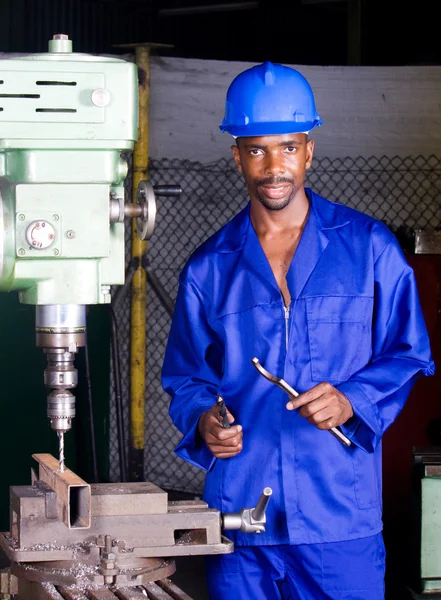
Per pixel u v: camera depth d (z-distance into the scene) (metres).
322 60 8.38
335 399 2.38
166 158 5.41
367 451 2.51
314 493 2.54
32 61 1.94
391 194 5.53
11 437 4.69
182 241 5.52
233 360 2.61
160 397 5.63
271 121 2.47
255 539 2.55
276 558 2.56
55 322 2.01
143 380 5.11
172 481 5.69
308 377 2.55
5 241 1.93
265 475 2.55
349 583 2.55
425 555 3.82
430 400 4.91
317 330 2.55
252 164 2.51
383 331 2.63
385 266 2.61
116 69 1.96
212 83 5.40
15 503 2.05
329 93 5.47
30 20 6.70
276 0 7.86
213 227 5.50
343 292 2.57
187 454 2.60
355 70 5.46
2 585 2.13
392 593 4.00
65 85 1.94
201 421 2.52
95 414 5.25
